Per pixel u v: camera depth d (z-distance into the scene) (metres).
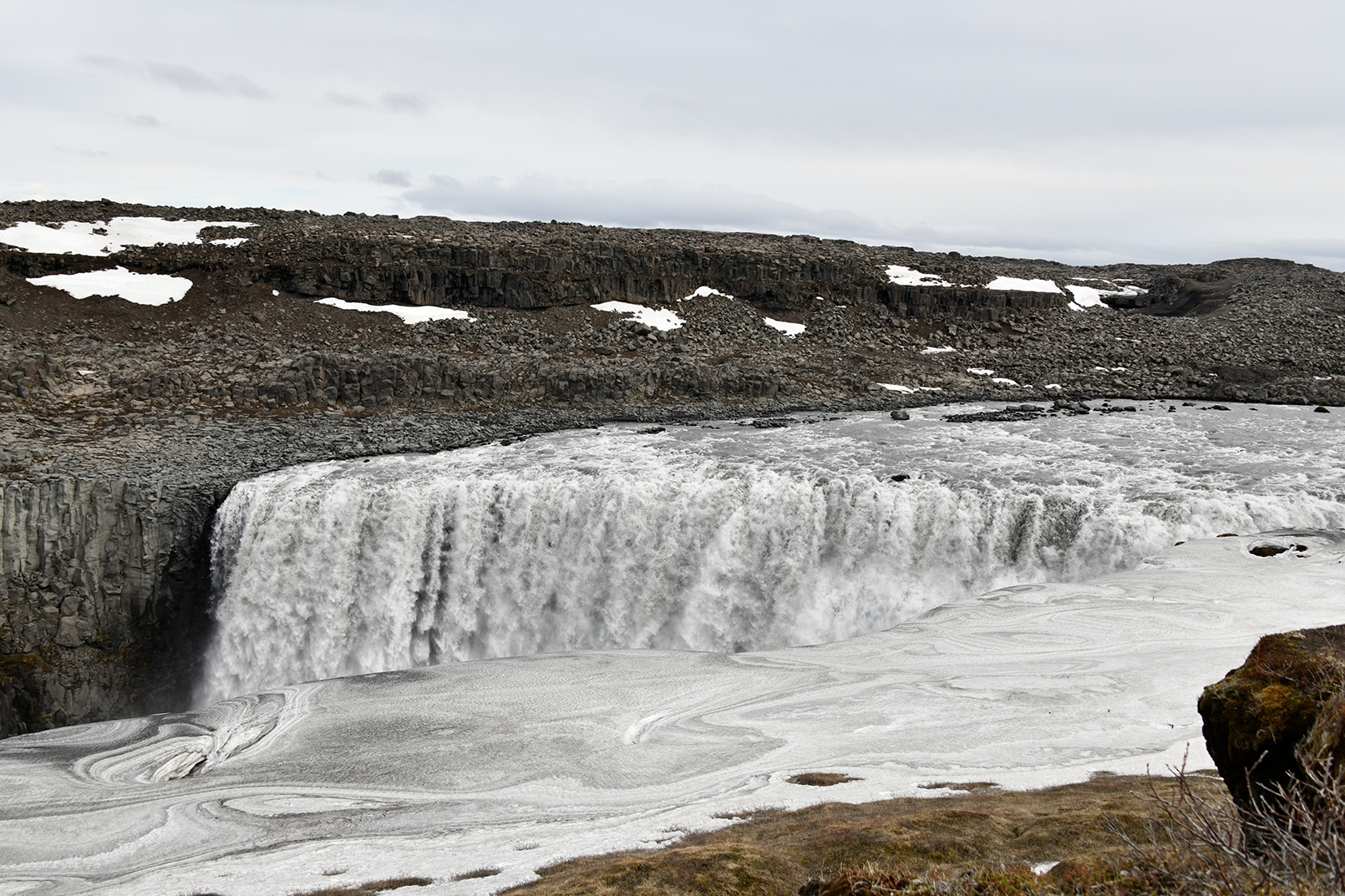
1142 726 24.27
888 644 35.56
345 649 55.06
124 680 53.53
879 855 14.69
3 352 72.06
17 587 52.12
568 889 14.70
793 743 25.84
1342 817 8.40
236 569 55.03
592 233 125.81
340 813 23.39
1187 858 9.99
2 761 31.33
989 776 21.00
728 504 53.50
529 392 78.44
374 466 60.84
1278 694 10.85
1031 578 47.59
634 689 33.50
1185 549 41.97
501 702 32.94
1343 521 45.06
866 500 51.66
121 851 21.89
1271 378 82.44
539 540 55.00
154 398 72.19
